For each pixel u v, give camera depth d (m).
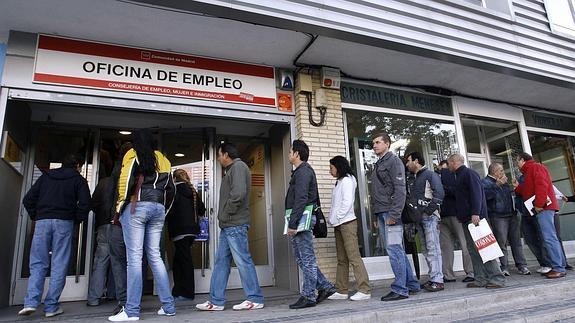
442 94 7.18
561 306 4.06
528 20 6.90
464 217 4.87
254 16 4.34
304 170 4.23
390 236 4.34
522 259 5.96
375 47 5.54
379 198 4.43
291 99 5.92
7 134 4.57
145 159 3.79
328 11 4.78
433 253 4.84
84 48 4.85
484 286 4.79
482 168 7.63
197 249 5.85
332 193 5.11
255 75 5.72
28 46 4.64
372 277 5.76
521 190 5.92
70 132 5.74
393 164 4.32
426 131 7.05
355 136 6.34
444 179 5.61
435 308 3.84
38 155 5.45
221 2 4.14
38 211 4.07
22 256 5.03
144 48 5.14
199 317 3.69
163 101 5.08
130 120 5.82
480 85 7.12
